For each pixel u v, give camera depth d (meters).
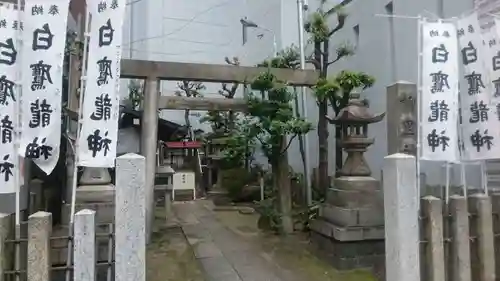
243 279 5.58
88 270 3.45
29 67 4.04
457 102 4.76
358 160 6.50
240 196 13.78
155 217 10.82
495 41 4.71
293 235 8.26
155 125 7.79
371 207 6.09
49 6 4.10
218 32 19.38
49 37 4.08
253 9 16.94
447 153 4.67
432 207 4.07
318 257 6.60
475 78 4.71
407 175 3.89
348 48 9.66
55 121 4.05
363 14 10.38
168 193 11.17
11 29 4.00
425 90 4.76
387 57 9.20
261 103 8.33
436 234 4.04
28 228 3.45
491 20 5.45
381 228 6.00
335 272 5.81
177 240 8.12
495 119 4.62
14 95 3.97
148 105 7.72
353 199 6.11
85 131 4.20
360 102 6.69
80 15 7.44
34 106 4.02
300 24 10.75
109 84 4.25
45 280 3.43
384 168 4.07
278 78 8.30
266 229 9.02
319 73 8.55
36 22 4.07
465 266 4.09
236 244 7.68
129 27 18.42
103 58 4.29
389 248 3.94
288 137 10.65
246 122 10.67
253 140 9.65
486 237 4.24
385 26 9.34
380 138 9.09
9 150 3.90
